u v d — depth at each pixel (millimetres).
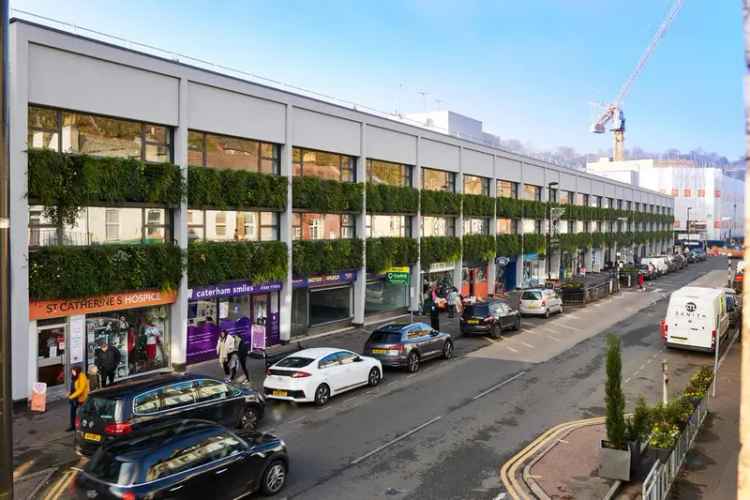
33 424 14016
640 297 41406
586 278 50875
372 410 15102
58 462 11734
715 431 13594
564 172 52562
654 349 23312
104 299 17156
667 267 61906
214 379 12758
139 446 8477
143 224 18719
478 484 10484
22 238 14961
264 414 14500
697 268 71500
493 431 13367
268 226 23375
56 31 15805
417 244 31844
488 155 39531
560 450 12156
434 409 15156
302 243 24359
